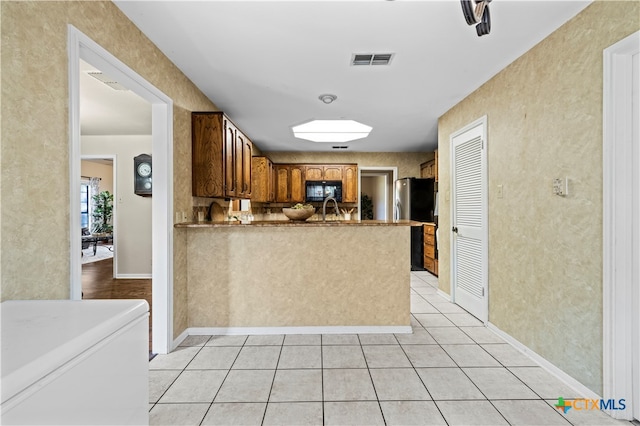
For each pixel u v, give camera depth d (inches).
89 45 59.4
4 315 35.8
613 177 64.5
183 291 105.7
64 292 52.7
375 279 110.3
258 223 107.2
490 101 110.0
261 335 108.4
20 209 44.8
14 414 23.4
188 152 108.2
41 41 48.4
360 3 68.3
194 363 88.7
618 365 65.1
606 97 65.3
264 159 210.4
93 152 204.2
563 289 77.9
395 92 122.3
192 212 112.5
